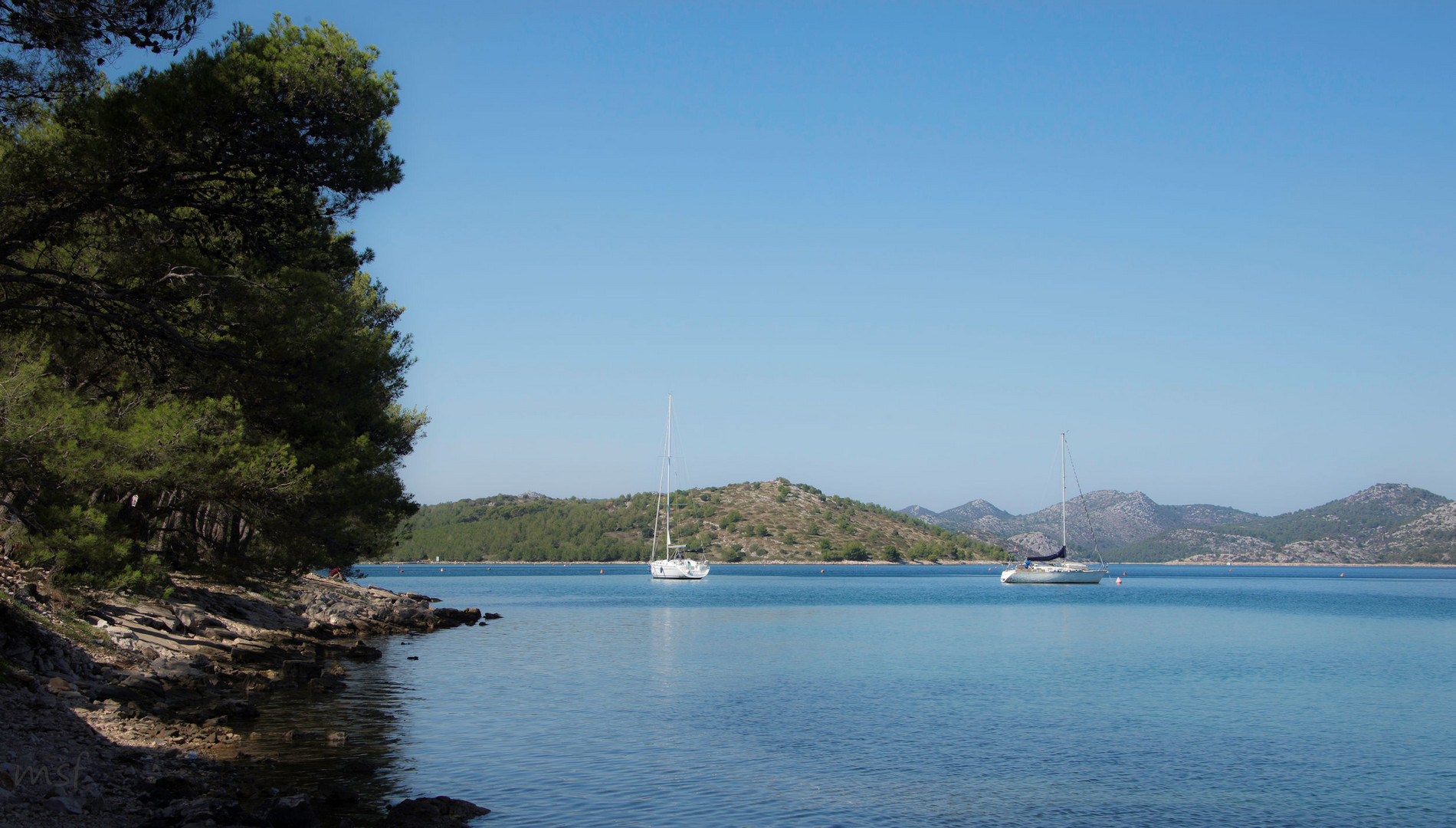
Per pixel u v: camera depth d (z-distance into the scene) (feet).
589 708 96.37
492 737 78.23
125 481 60.49
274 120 52.16
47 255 55.98
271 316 59.98
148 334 55.62
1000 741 83.46
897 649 169.89
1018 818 59.57
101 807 44.39
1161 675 134.31
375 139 58.59
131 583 65.05
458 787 61.36
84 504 61.93
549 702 99.14
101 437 58.80
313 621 166.40
